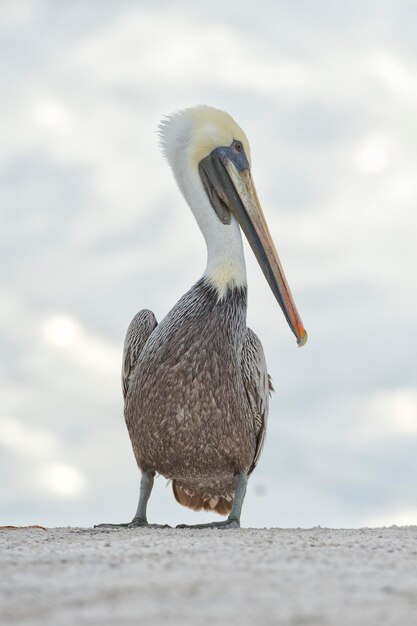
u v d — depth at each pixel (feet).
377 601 19.98
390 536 32.86
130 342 48.01
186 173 48.91
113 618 18.60
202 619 18.39
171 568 24.14
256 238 48.75
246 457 44.70
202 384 43.57
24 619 18.69
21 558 26.37
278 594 20.68
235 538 31.96
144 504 44.75
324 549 28.12
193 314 44.39
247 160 49.65
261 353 47.37
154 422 43.86
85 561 25.59
